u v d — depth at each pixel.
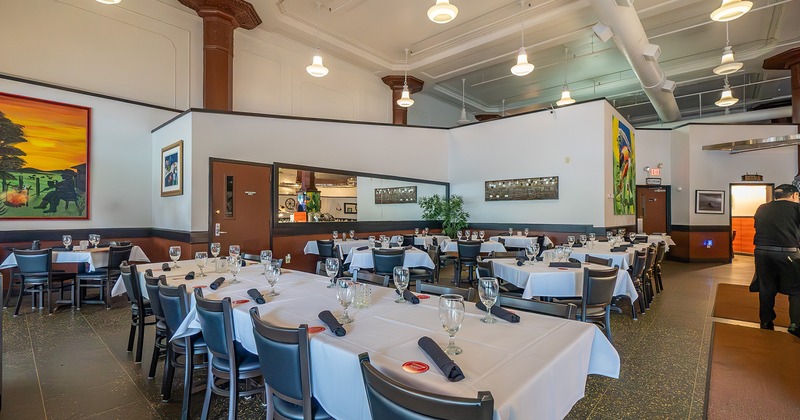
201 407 2.39
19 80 5.40
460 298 1.45
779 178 9.34
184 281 2.74
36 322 4.14
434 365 1.23
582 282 3.26
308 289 2.43
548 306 1.92
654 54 6.52
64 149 5.79
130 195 6.43
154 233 6.52
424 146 9.02
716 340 3.59
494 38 8.37
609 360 1.59
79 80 5.98
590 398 2.51
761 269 3.83
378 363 1.25
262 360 1.56
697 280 6.91
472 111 13.80
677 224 9.95
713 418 2.26
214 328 1.91
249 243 5.80
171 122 6.10
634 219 9.08
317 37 8.37
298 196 6.87
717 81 10.58
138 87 6.57
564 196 7.55
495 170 8.60
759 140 8.47
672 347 3.43
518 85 11.55
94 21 6.14
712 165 9.66
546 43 8.44
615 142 7.62
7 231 5.31
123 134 6.36
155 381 2.74
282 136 6.67
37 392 2.57
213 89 6.82
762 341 3.55
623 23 5.72
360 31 8.38
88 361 3.08
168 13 6.92
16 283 5.30
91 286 4.87
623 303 5.07
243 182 5.77
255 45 8.01
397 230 8.30
